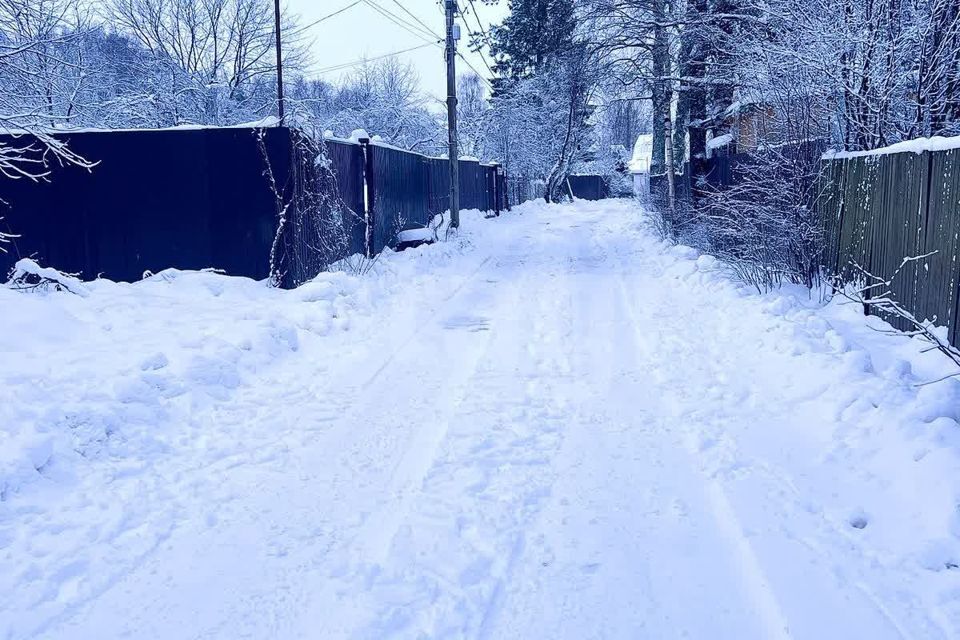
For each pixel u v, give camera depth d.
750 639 3.46
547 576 4.02
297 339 9.12
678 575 4.01
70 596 3.87
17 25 10.42
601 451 5.75
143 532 4.55
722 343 8.76
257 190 12.24
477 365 8.27
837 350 7.47
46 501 4.89
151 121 25.50
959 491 4.44
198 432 6.26
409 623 3.62
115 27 31.66
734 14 15.28
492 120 48.50
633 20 18.06
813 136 11.20
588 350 8.88
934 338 6.16
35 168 12.16
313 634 3.55
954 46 9.88
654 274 14.72
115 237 12.34
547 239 23.56
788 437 5.86
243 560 4.23
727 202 12.62
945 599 3.66
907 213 8.00
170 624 3.65
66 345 7.74
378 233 17.39
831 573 3.95
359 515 4.78
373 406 6.93
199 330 8.69
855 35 10.39
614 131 67.25
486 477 5.27
